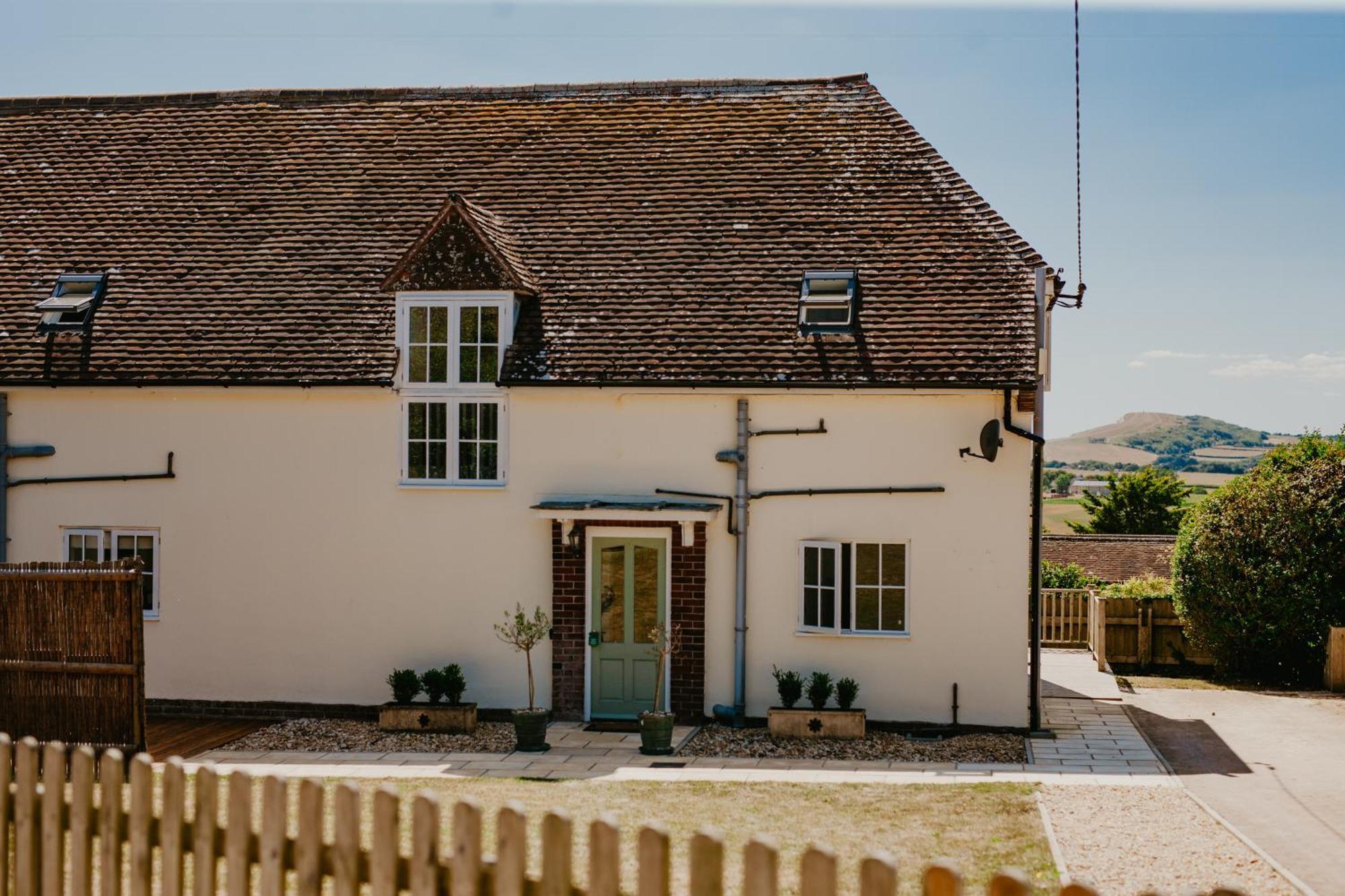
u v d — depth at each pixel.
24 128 22.98
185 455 18.38
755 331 17.52
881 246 18.41
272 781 6.36
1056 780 13.64
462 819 5.86
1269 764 14.73
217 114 22.58
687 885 8.71
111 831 6.80
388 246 19.56
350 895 6.16
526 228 19.56
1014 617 16.58
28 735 13.66
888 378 16.58
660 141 20.62
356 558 18.00
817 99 20.72
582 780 13.45
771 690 17.14
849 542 17.00
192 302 19.14
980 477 16.67
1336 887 9.70
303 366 17.95
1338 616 21.47
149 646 18.39
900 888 9.09
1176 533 50.06
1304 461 23.06
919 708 16.75
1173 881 9.39
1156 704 19.52
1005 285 17.59
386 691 17.92
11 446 18.72
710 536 17.28
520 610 17.67
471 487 17.77
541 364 17.53
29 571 13.62
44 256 20.31
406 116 21.97
